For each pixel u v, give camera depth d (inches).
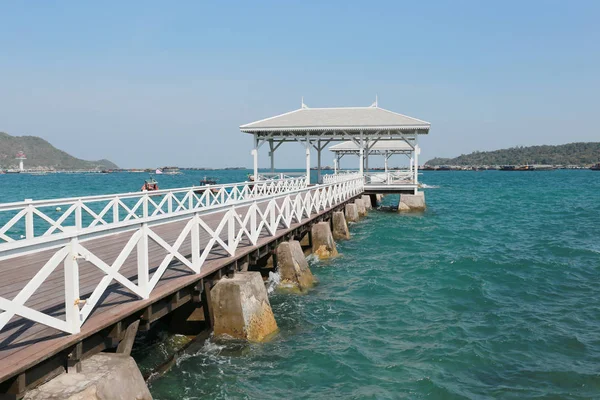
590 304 450.6
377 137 1254.3
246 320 334.0
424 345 352.8
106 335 225.9
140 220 243.1
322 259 630.5
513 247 753.6
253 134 1178.0
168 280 291.7
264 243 430.0
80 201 407.2
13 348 184.4
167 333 341.4
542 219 1165.1
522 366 319.3
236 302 333.4
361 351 339.6
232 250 362.3
